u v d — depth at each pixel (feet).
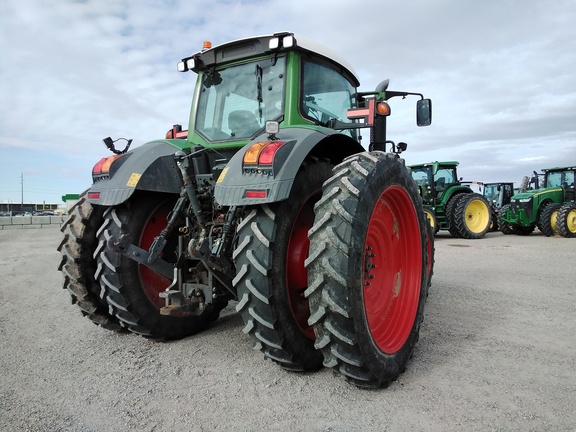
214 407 7.46
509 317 12.92
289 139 8.58
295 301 8.99
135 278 10.67
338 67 12.34
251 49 10.93
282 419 7.01
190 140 11.94
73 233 11.10
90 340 11.39
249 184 7.95
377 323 9.04
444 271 21.26
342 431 6.61
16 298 16.87
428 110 14.02
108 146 11.07
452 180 44.86
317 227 7.70
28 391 8.20
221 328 12.44
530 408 7.23
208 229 10.01
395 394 7.88
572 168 48.39
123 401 7.73
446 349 10.21
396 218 10.11
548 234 43.75
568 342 10.62
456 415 7.04
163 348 10.70
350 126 11.52
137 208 10.76
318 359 9.00
